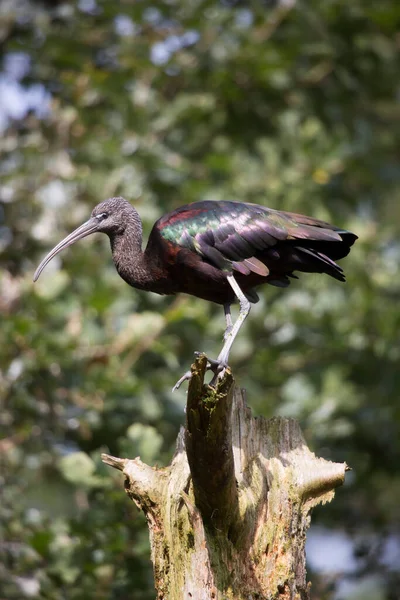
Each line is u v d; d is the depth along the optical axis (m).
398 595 12.96
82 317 12.80
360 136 16.30
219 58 15.28
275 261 9.45
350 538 14.55
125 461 7.82
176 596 7.26
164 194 14.59
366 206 16.58
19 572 11.32
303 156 14.48
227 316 9.76
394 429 15.00
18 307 13.06
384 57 16.12
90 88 14.62
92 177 14.02
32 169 14.38
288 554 7.32
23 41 16.06
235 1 16.67
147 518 7.57
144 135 14.39
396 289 15.78
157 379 12.95
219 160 13.90
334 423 13.61
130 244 10.24
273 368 14.40
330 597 11.89
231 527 7.22
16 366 12.31
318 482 7.56
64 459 10.46
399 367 14.97
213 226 9.27
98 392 12.45
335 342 14.18
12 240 14.49
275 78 15.20
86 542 10.59
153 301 14.05
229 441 6.79
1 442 12.78
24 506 12.12
